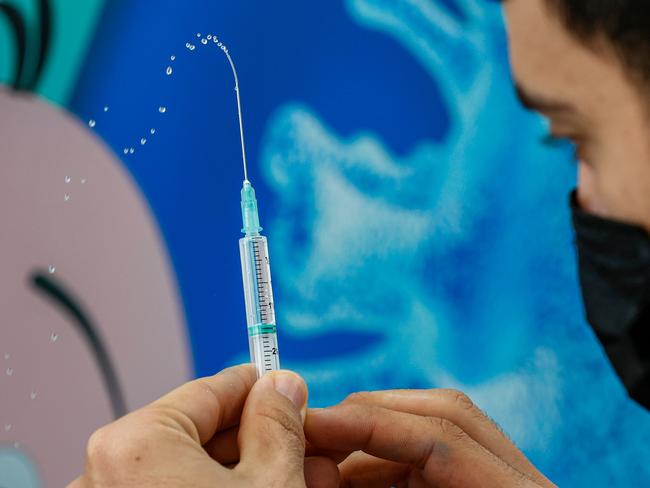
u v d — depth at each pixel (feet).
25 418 6.34
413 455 3.27
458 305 6.48
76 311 6.45
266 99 6.56
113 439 2.62
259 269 3.53
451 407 3.59
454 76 6.55
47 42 6.57
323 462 3.37
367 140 6.57
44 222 6.48
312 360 6.46
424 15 6.57
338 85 6.60
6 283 6.40
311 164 6.56
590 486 6.15
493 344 6.43
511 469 3.20
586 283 3.91
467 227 6.50
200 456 2.60
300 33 6.57
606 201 3.72
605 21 3.36
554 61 3.56
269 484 2.63
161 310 6.45
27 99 6.53
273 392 2.93
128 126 6.52
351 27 6.58
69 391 6.39
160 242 6.47
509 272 6.42
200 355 6.40
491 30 6.48
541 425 6.29
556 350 6.28
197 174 6.50
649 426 6.03
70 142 6.52
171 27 6.56
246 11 6.59
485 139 6.49
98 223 6.50
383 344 6.49
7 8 6.60
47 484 6.29
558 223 6.30
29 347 6.38
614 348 3.93
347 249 6.55
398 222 6.55
